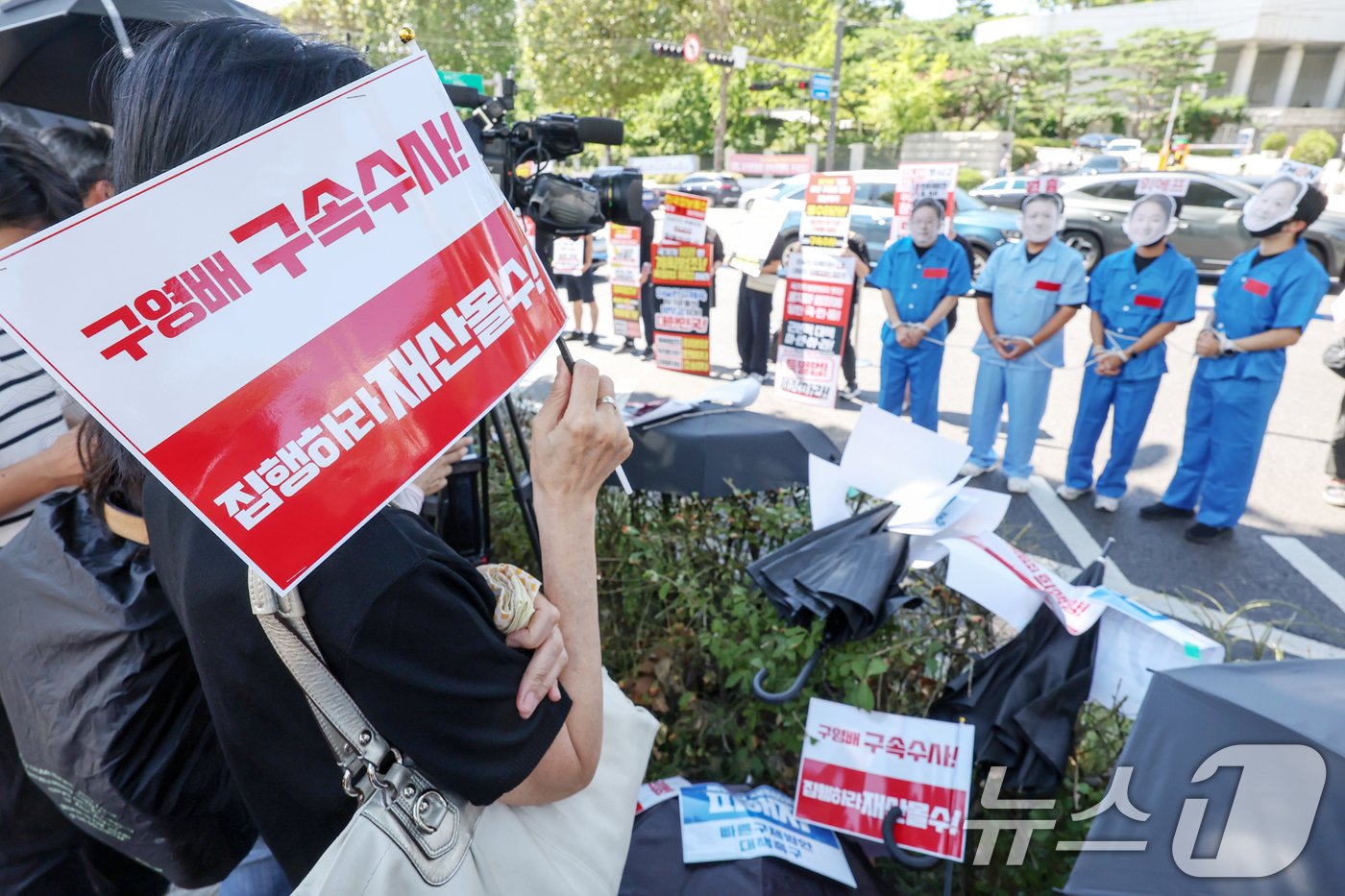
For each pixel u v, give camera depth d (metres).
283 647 0.75
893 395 5.43
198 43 0.76
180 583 0.85
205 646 0.82
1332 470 4.73
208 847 1.30
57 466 1.45
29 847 1.47
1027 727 1.58
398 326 0.75
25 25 2.14
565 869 0.93
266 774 0.88
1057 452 5.64
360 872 0.77
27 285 0.58
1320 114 38.56
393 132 0.74
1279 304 3.85
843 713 1.70
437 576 0.77
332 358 0.72
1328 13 39.12
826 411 6.33
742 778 1.91
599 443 0.90
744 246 7.01
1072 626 1.63
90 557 1.21
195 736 1.24
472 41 29.70
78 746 1.18
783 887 1.48
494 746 0.80
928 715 1.75
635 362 7.86
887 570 1.73
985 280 4.81
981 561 1.72
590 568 0.93
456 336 0.79
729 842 1.57
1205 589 3.89
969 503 1.76
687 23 30.86
